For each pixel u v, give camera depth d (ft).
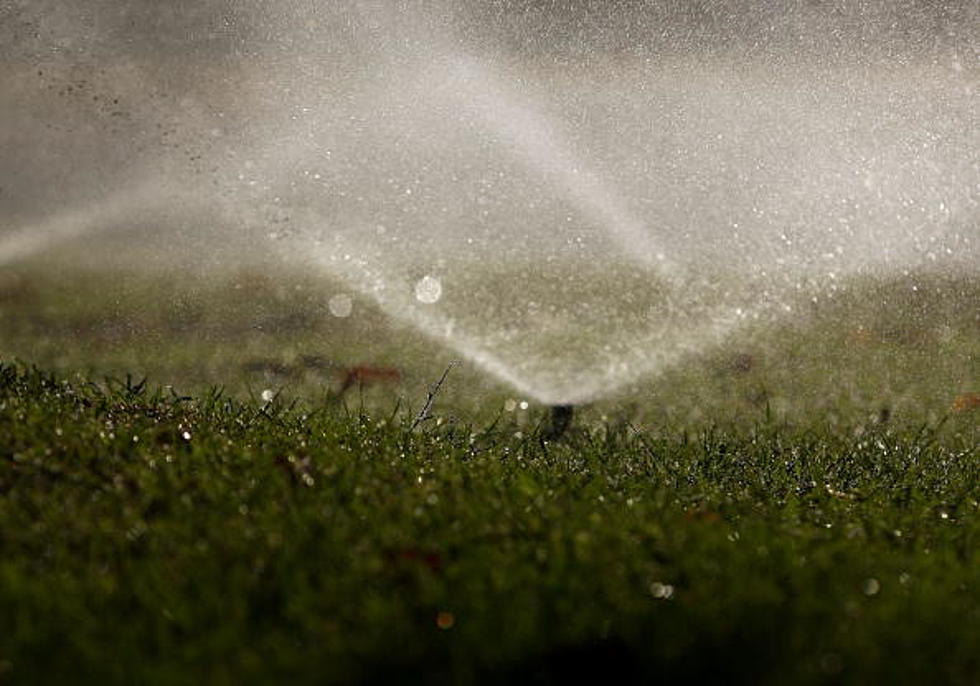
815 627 35.55
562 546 40.91
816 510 50.83
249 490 46.34
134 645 34.14
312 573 38.78
